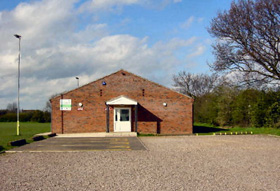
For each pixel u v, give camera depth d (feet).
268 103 97.30
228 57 88.12
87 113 89.15
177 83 215.92
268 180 27.99
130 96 90.07
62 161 38.73
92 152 47.55
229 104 120.16
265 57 81.71
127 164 36.22
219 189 24.79
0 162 38.04
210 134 87.71
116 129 89.10
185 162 37.52
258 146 55.06
